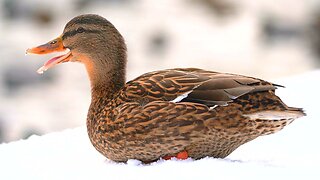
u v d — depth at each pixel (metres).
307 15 30.77
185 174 8.64
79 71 28.16
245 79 9.77
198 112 9.66
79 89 27.75
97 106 10.65
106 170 9.30
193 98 9.78
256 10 31.25
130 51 29.06
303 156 10.23
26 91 27.58
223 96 9.61
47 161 10.51
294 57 29.69
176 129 9.72
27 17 30.25
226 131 9.67
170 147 9.81
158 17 30.78
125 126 9.96
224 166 8.88
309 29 30.59
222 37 30.39
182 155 9.84
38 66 28.17
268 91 9.79
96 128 10.38
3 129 25.84
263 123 9.67
